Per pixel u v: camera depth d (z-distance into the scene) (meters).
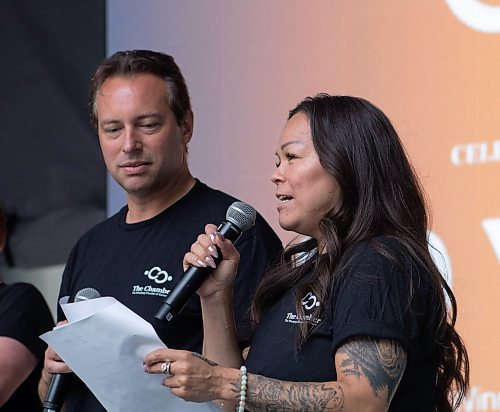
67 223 8.02
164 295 5.31
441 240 6.42
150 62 5.66
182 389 3.93
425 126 6.57
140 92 5.53
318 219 4.34
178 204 5.60
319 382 4.02
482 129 6.39
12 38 8.22
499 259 6.27
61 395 5.04
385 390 3.90
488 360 6.25
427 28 6.62
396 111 6.68
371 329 3.92
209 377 3.95
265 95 7.24
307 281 4.29
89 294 5.03
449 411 4.39
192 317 5.23
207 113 7.46
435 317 4.14
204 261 4.47
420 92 6.61
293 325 4.25
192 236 5.46
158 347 4.10
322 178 4.29
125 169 5.52
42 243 8.10
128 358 4.21
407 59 6.68
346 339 3.95
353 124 4.32
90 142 7.98
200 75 7.52
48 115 8.13
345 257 4.15
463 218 6.39
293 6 7.17
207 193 5.67
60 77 8.10
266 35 7.27
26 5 8.20
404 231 4.22
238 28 7.39
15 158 8.21
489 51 6.43
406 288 4.04
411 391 4.12
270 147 7.19
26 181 8.18
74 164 8.04
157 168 5.52
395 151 4.35
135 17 7.84
